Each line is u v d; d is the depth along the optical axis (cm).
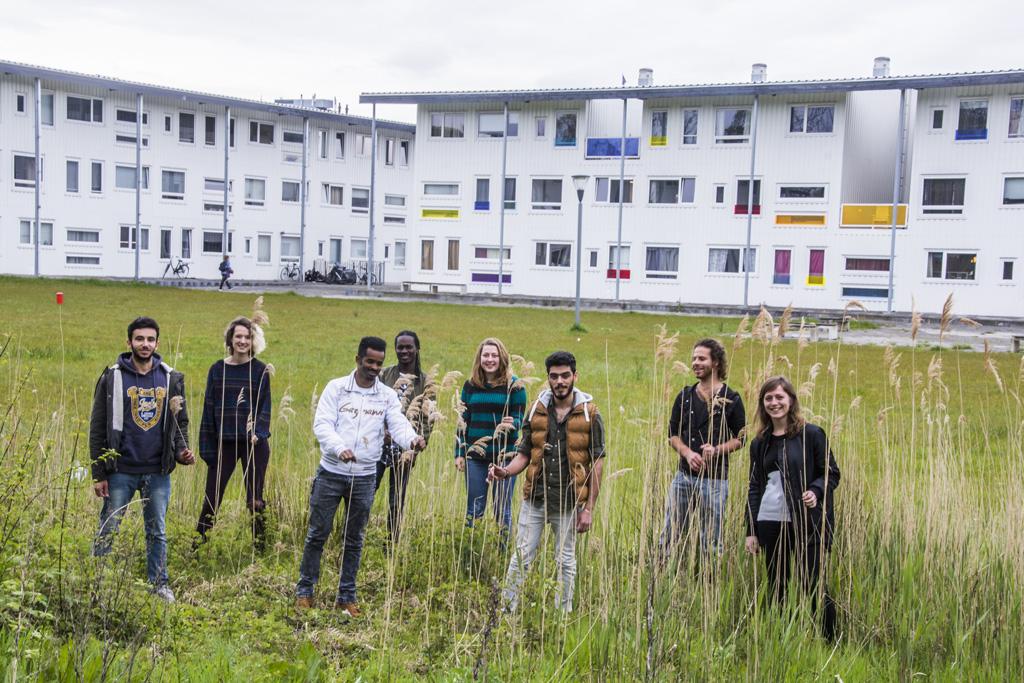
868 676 572
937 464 735
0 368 1358
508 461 730
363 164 5741
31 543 505
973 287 4000
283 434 1095
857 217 4159
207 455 773
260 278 5359
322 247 5600
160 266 5006
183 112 5025
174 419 648
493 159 4784
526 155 4725
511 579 605
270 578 670
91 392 1270
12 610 482
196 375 1545
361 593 668
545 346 2370
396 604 632
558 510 643
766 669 550
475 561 666
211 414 773
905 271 4103
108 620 493
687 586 599
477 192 4834
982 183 3962
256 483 766
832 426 724
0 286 3631
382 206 5859
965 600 637
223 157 5178
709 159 4406
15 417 690
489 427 738
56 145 4622
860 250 4169
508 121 4741
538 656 544
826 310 4088
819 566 634
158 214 4978
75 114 4678
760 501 648
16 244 4541
